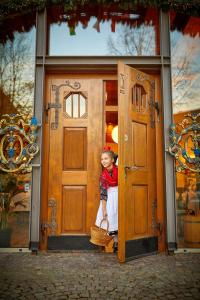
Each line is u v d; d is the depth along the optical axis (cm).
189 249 388
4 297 240
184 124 414
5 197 396
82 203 409
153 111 421
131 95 388
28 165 398
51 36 441
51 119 423
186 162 406
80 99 431
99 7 447
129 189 365
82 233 403
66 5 425
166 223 394
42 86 416
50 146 417
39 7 423
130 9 445
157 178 411
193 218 396
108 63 424
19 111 412
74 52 439
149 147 408
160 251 397
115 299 239
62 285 268
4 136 408
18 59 425
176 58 429
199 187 404
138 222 378
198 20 445
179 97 420
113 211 384
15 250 386
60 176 412
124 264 335
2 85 420
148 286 266
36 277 289
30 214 391
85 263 339
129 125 378
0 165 402
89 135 421
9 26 432
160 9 433
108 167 391
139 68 432
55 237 400
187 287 263
